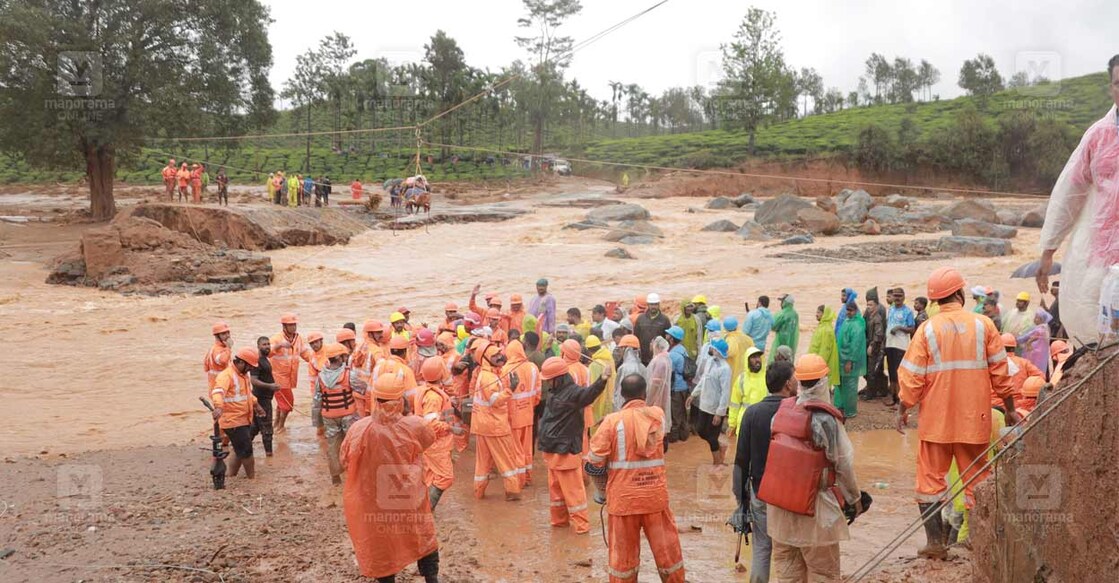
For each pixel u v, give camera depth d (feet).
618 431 23.35
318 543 28.43
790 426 20.34
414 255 120.26
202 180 167.63
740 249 122.42
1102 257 18.85
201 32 156.97
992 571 19.57
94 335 74.28
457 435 42.27
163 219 114.42
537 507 33.91
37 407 52.49
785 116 398.62
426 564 23.80
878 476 36.19
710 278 100.37
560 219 160.25
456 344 47.75
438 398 32.17
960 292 23.47
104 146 150.00
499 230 145.59
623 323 49.06
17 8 134.41
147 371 62.34
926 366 23.39
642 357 47.16
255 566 26.07
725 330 43.32
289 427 47.26
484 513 33.22
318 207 147.33
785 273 102.17
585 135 395.34
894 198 184.44
